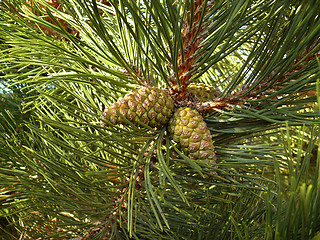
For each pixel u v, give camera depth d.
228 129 0.32
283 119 0.30
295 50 0.26
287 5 0.27
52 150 0.37
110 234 0.37
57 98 0.29
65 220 0.36
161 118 0.30
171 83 0.32
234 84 0.31
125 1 0.26
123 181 0.36
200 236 0.34
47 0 0.40
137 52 0.34
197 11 0.29
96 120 0.38
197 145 0.29
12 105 0.53
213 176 0.29
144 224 0.35
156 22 0.27
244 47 0.48
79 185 0.34
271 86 0.31
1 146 0.36
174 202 0.36
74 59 0.30
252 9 0.29
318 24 0.26
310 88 0.28
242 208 0.37
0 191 0.38
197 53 0.30
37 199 0.36
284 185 0.47
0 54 0.32
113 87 0.38
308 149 0.24
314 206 0.22
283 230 0.23
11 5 0.36
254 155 0.30
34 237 0.37
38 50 0.33
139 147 0.33
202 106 0.32
